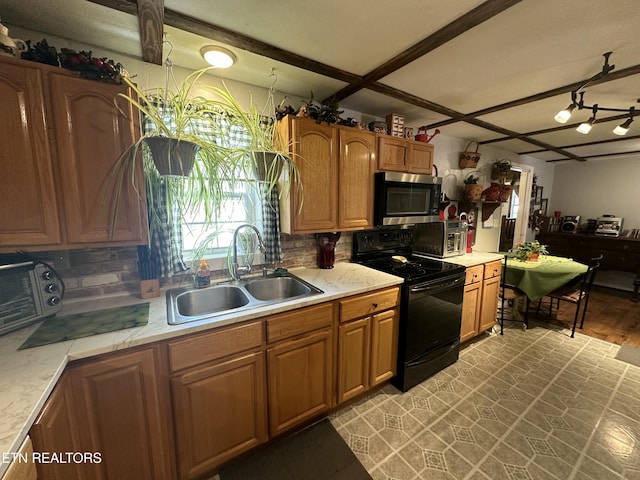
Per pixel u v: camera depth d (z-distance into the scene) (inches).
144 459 45.9
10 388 31.5
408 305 76.7
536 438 63.2
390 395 78.2
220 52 56.8
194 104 52.1
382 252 102.4
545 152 164.1
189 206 58.6
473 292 101.3
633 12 46.1
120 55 58.7
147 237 52.2
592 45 56.5
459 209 132.3
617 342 108.7
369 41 55.1
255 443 57.2
